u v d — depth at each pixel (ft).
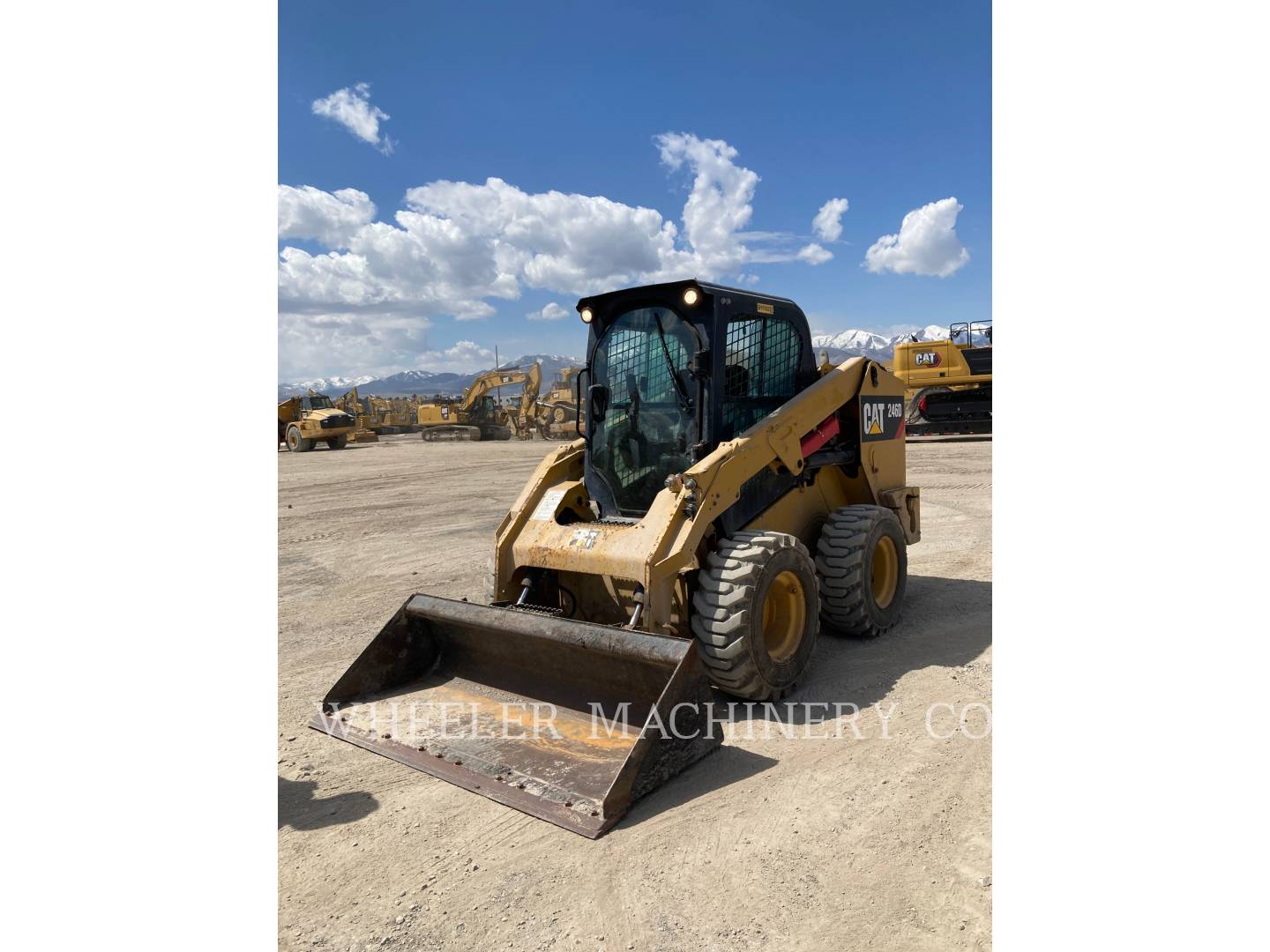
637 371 16.46
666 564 13.44
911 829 10.09
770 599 14.84
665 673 12.12
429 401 155.63
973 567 25.41
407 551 31.65
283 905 8.97
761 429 15.56
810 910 8.61
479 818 10.80
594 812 10.47
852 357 19.74
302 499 49.98
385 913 8.82
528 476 61.67
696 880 9.23
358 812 10.99
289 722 14.26
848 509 18.39
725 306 15.56
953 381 80.28
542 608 15.01
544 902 8.93
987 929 8.08
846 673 15.96
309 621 21.26
